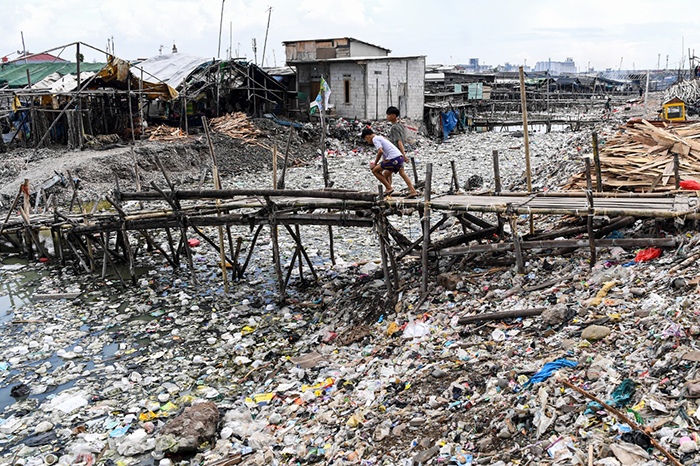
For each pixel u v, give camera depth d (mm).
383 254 10188
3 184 23562
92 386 8633
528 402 5570
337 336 9789
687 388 4781
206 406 7445
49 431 7496
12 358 9656
